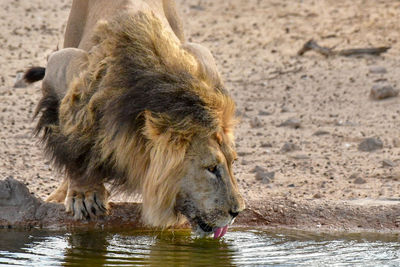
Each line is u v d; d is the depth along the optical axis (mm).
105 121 9922
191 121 9406
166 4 13125
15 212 11578
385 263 9781
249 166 15203
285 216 11969
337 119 18594
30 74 13023
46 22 27938
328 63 23297
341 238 11133
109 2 12039
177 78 9586
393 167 15086
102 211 11508
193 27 27922
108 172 10578
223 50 25094
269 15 29641
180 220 10000
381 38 25594
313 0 31688
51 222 11477
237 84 21500
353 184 13984
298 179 14328
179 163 9477
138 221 11539
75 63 10836
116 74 9938
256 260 9875
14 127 17562
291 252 10281
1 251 10125
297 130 17906
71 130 10398
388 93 19750
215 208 9547
